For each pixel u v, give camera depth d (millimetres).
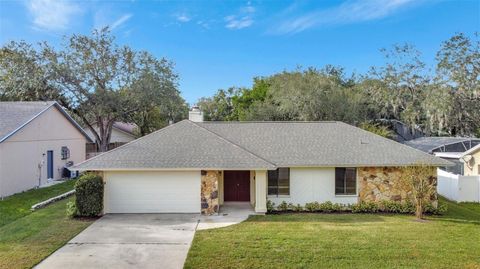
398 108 41812
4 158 19078
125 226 13336
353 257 9867
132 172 15711
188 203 15789
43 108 23625
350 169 16672
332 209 16281
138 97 34469
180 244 11109
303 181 16609
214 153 16047
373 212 16172
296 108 39562
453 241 11406
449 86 30078
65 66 32594
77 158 29031
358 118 40031
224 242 11234
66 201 18047
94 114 35125
